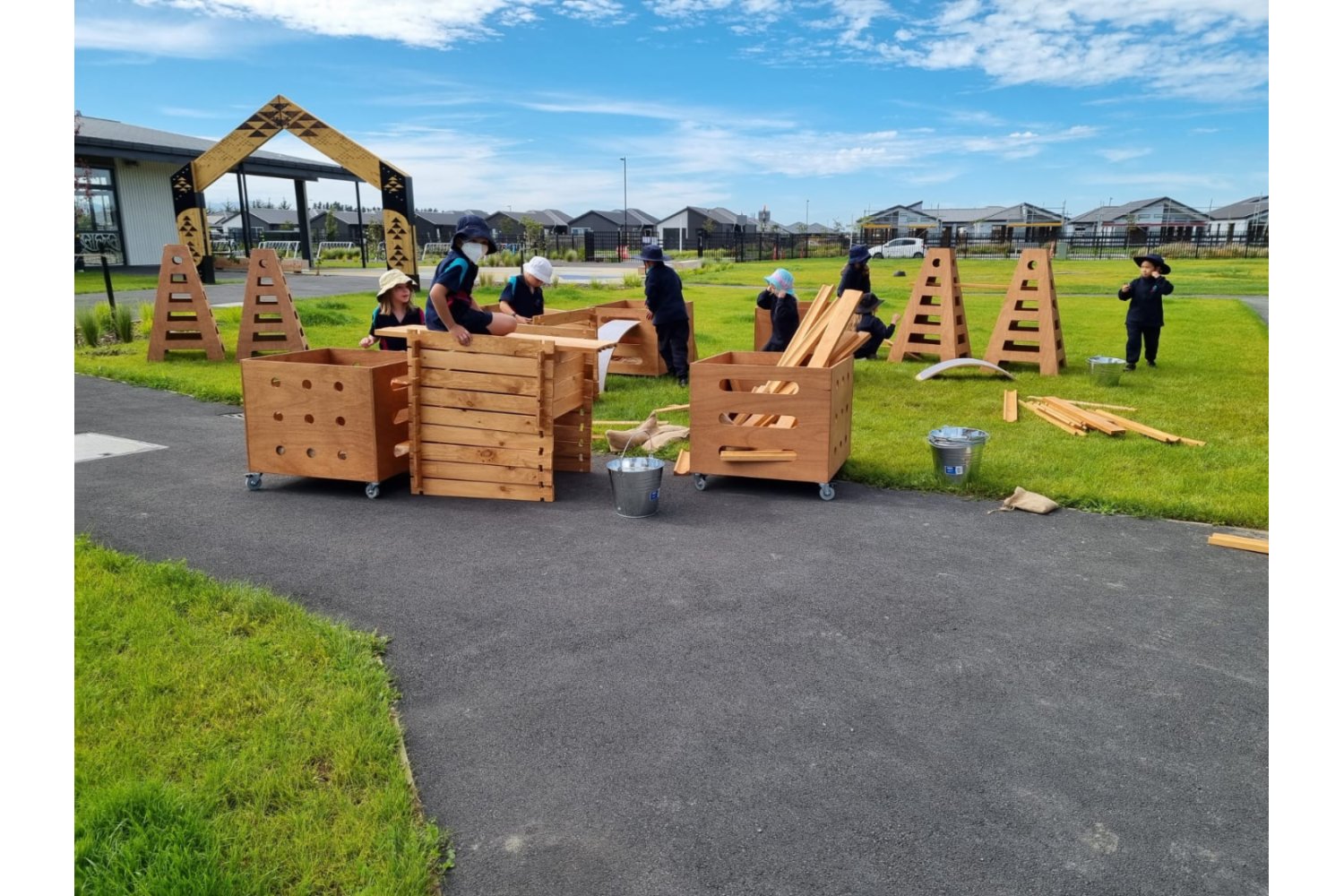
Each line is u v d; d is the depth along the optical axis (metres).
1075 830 2.81
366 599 4.55
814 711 3.51
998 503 6.33
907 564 5.10
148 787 2.77
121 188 32.97
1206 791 3.01
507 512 6.08
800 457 6.38
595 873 2.60
